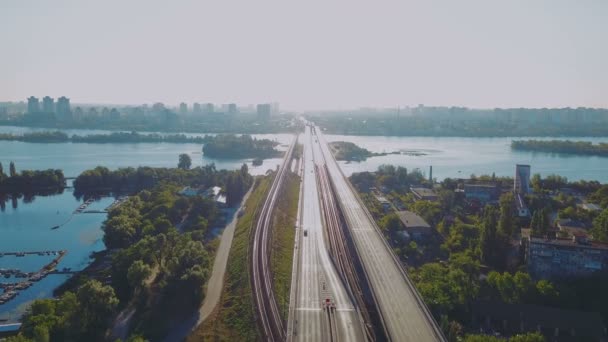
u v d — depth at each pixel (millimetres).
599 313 178375
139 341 146250
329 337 151375
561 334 166875
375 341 148125
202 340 159375
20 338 141250
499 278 193750
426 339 139250
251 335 157500
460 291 183875
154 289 195250
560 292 188375
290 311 172375
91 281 171500
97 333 158750
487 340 149625
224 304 183375
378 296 170750
